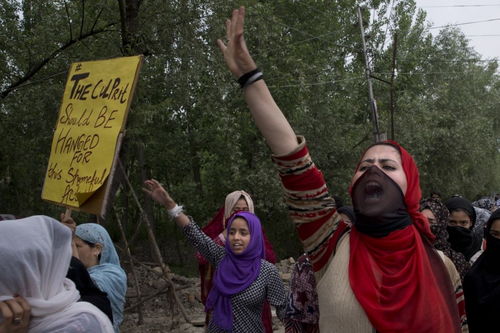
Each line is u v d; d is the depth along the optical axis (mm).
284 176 1848
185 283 10227
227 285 3670
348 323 1766
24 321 1528
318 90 16500
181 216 3955
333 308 1803
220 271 3770
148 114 8875
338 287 1819
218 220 5094
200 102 10781
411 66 21234
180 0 9656
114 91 3801
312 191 1854
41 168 10094
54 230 1691
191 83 10398
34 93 9281
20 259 1544
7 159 10023
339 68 19812
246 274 3660
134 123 8703
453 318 1854
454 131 22141
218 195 15898
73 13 10547
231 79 11125
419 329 1717
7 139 9594
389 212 1832
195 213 15844
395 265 1806
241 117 14422
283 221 17859
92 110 3883
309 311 3246
